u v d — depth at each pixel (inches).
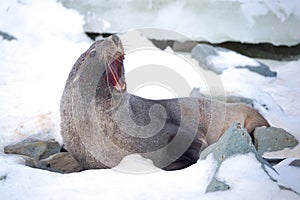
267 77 1477.6
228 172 745.0
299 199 709.9
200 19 1669.5
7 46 1502.2
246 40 1672.0
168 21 1679.4
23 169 818.2
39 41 1549.0
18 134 1118.4
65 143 956.6
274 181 732.7
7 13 1619.1
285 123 1188.5
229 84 1362.0
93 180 783.1
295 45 1692.9
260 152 1039.0
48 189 759.1
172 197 729.0
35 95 1279.5
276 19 1647.4
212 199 716.0
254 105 1249.4
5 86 1325.0
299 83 1471.5
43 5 1673.2
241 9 1651.1
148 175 797.2
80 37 1637.6
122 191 746.2
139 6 1675.7
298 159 853.2
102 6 1684.3
